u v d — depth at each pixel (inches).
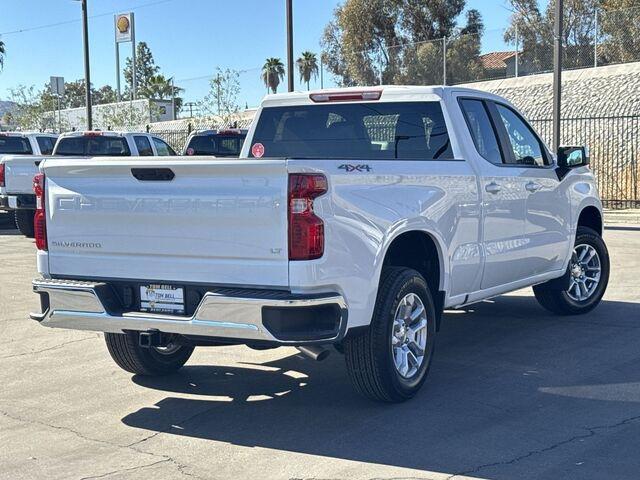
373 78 1301.7
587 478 179.0
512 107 307.1
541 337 307.7
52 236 229.3
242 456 197.8
